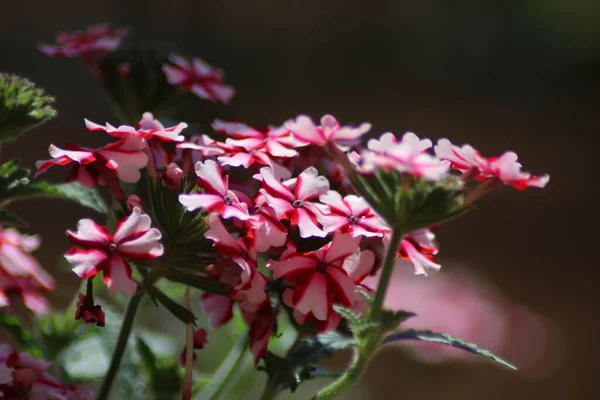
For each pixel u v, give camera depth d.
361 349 0.38
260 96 2.02
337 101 2.07
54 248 1.25
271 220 0.37
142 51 0.45
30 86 0.39
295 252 0.37
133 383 0.42
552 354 0.69
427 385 0.56
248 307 0.38
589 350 1.30
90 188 0.39
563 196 1.78
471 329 0.55
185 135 0.44
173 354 0.47
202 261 0.38
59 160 0.37
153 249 0.36
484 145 1.96
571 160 1.91
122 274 0.36
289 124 0.38
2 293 0.41
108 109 1.72
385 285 0.37
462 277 0.61
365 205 0.38
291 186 0.38
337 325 0.39
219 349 0.51
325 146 0.38
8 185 0.39
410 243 0.39
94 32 0.46
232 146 0.39
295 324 0.39
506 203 1.74
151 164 0.38
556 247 1.59
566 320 1.37
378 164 0.36
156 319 0.51
